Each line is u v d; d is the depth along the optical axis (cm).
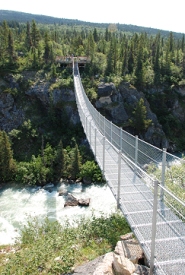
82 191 3241
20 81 5962
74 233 1224
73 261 943
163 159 984
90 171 3556
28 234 1519
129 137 1415
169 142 5994
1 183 3578
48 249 1055
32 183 3519
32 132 4944
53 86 5616
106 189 3281
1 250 1420
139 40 8594
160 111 6612
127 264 721
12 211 2728
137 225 809
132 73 6912
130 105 5891
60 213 2638
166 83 7125
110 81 6172
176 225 803
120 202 971
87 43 8006
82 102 3588
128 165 1402
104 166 1285
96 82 6066
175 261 655
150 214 879
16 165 3853
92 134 2134
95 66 6944
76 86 4712
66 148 4516
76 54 8100
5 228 2356
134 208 926
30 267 958
